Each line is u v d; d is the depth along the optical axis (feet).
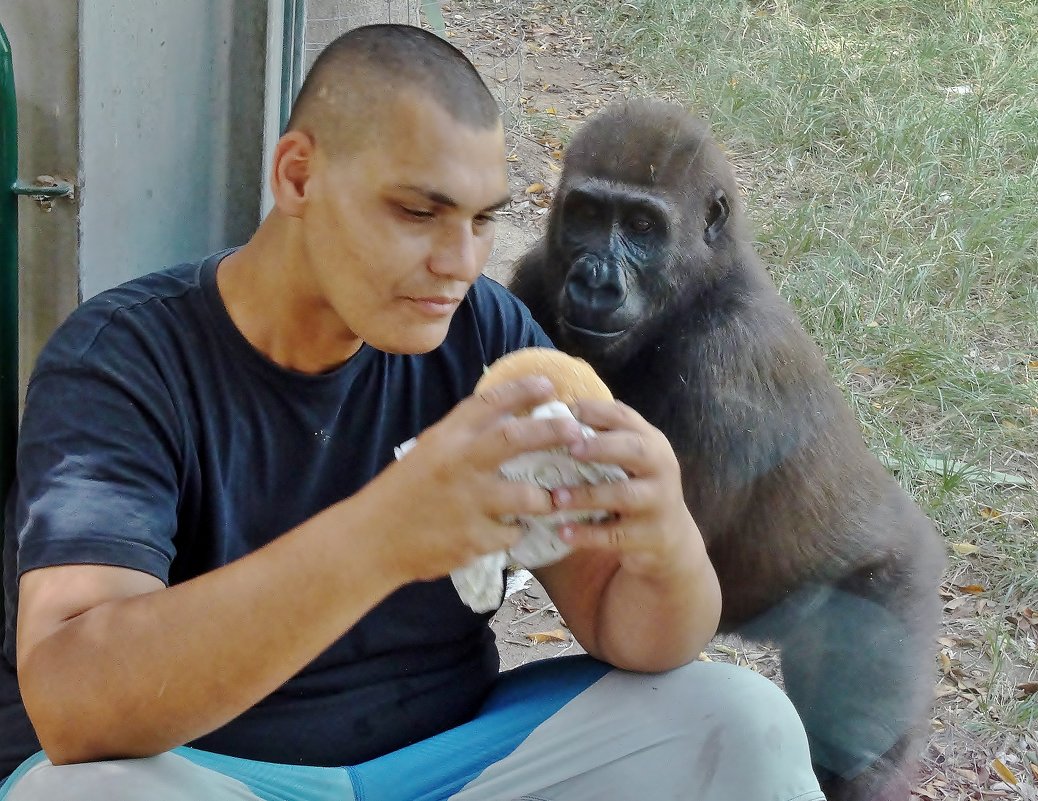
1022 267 14.71
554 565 7.21
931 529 12.10
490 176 5.74
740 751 6.63
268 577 5.04
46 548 5.64
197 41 10.14
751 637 11.66
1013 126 15.74
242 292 6.52
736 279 11.15
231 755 6.79
